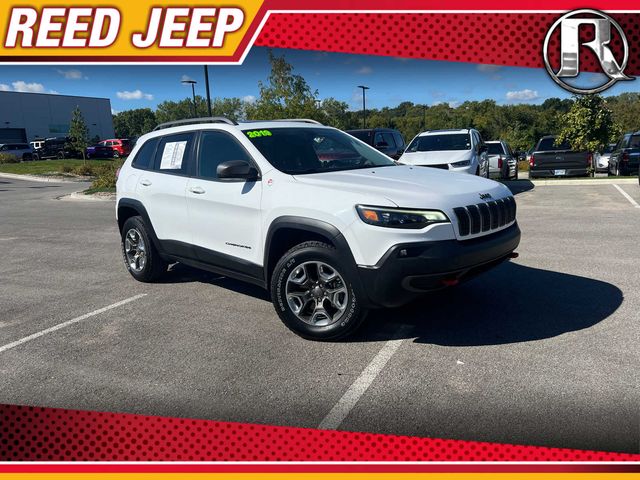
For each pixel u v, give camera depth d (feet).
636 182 44.24
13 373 13.14
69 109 223.30
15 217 44.01
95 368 13.20
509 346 13.19
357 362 12.82
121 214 21.17
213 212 16.57
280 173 14.97
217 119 17.56
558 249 22.77
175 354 13.82
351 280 13.17
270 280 15.20
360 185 13.85
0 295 20.08
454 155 36.78
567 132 54.49
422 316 15.47
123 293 19.54
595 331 13.79
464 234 13.07
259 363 13.06
